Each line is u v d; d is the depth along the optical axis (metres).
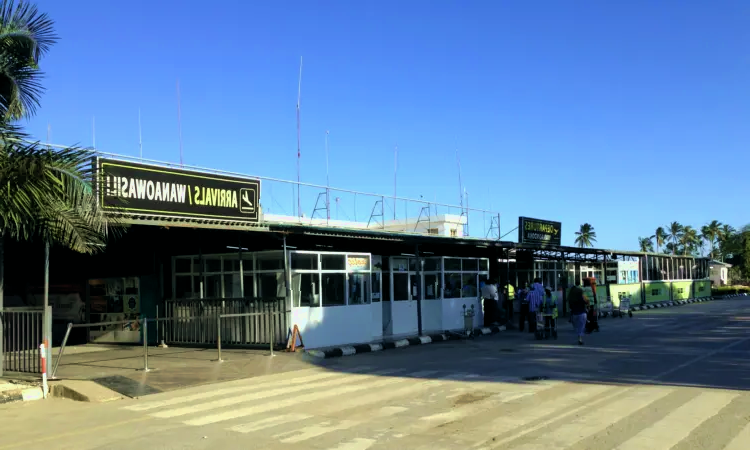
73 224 10.30
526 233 27.22
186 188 13.59
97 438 7.55
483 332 21.62
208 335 17.23
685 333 19.97
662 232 121.19
